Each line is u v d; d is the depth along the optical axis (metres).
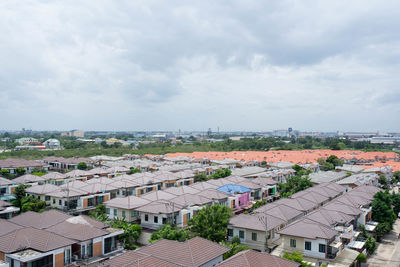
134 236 48.19
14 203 66.25
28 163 107.31
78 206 67.62
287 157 150.50
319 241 42.41
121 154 168.25
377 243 57.00
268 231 47.41
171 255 34.16
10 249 36.12
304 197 66.62
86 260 39.72
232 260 31.12
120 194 77.69
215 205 50.53
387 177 113.38
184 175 97.69
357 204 61.41
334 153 170.50
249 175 104.44
